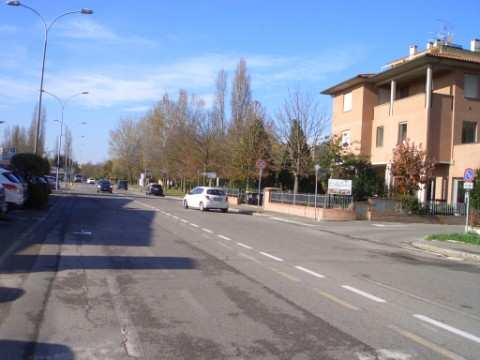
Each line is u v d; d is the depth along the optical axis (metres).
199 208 34.12
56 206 29.59
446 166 32.50
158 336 6.02
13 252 11.90
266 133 46.94
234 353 5.50
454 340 6.31
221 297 8.12
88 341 5.77
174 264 11.12
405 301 8.45
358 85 39.00
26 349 5.48
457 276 11.71
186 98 67.00
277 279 9.88
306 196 32.06
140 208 32.06
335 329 6.55
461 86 32.69
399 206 29.45
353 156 34.91
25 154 30.59
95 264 10.74
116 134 101.38
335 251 15.19
